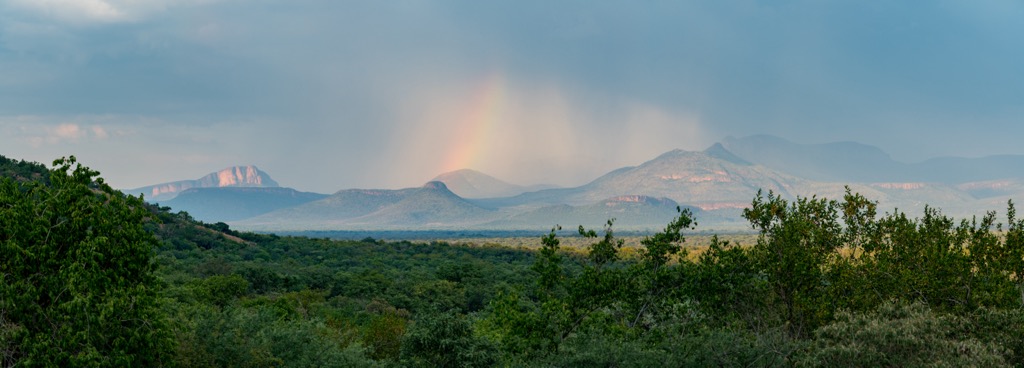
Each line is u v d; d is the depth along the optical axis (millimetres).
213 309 35500
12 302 21078
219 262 101062
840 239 30562
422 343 33844
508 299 30547
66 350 21594
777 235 28547
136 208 25453
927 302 26859
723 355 23016
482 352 33531
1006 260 28469
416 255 162375
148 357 23547
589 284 29859
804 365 19656
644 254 30953
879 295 27500
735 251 29375
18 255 21875
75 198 24172
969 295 26750
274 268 111125
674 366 23203
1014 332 21141
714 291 29062
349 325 52375
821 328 20766
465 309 96438
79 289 21891
